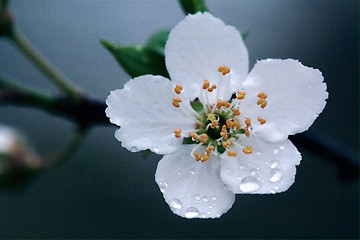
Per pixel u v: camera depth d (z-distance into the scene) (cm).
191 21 13
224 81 14
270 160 14
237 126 14
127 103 13
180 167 14
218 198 14
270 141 14
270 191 13
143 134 13
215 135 14
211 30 13
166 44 13
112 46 14
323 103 13
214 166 14
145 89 13
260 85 14
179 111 14
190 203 13
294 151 14
